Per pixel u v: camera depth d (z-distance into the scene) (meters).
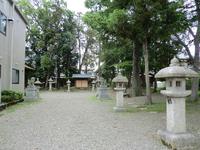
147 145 5.20
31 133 6.36
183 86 5.10
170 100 5.21
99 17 14.94
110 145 5.23
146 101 13.15
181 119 5.12
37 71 33.94
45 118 8.82
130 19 11.65
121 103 10.69
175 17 11.79
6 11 15.33
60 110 11.23
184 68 5.12
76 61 37.44
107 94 18.53
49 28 33.62
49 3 33.75
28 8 32.81
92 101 16.31
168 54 19.25
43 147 5.09
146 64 12.91
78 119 8.61
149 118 8.67
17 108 11.95
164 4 11.40
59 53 33.91
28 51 33.81
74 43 35.31
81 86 40.03
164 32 12.11
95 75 41.06
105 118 8.80
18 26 18.06
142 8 11.28
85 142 5.48
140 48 18.84
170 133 5.16
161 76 5.14
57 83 36.31
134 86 19.23
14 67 17.05
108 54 24.22
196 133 6.17
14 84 17.23
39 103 14.78
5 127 7.13
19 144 5.30
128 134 6.22
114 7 12.99
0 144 5.30
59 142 5.48
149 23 11.84
